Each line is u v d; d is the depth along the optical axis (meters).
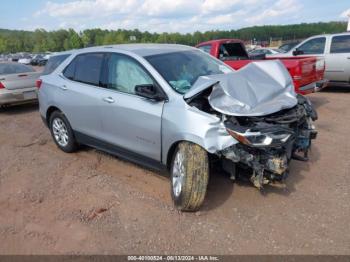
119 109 4.07
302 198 3.68
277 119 3.28
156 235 3.12
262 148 3.10
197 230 3.17
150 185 4.11
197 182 3.26
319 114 7.31
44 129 7.14
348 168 4.41
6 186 4.26
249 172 3.47
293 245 2.92
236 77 3.64
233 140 3.11
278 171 3.20
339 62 9.55
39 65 42.75
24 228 3.30
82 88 4.71
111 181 4.27
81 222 3.37
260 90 3.54
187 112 3.35
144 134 3.83
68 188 4.12
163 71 3.83
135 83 4.00
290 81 3.92
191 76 3.99
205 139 3.17
